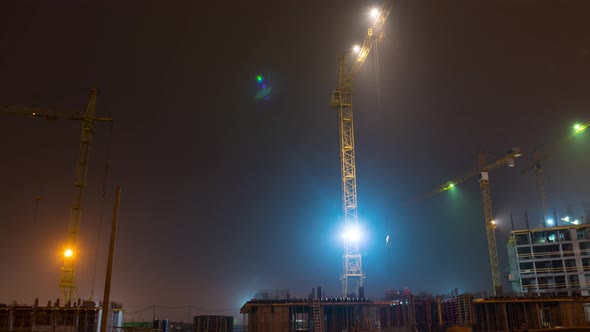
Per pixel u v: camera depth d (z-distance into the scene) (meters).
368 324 74.12
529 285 113.81
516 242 118.62
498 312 74.25
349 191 119.94
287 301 73.00
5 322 59.50
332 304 73.31
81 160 100.75
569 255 113.62
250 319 71.00
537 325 72.62
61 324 60.38
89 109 103.44
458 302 79.38
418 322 83.06
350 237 116.25
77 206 98.31
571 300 73.25
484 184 146.88
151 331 71.44
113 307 68.19
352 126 125.38
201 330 84.50
